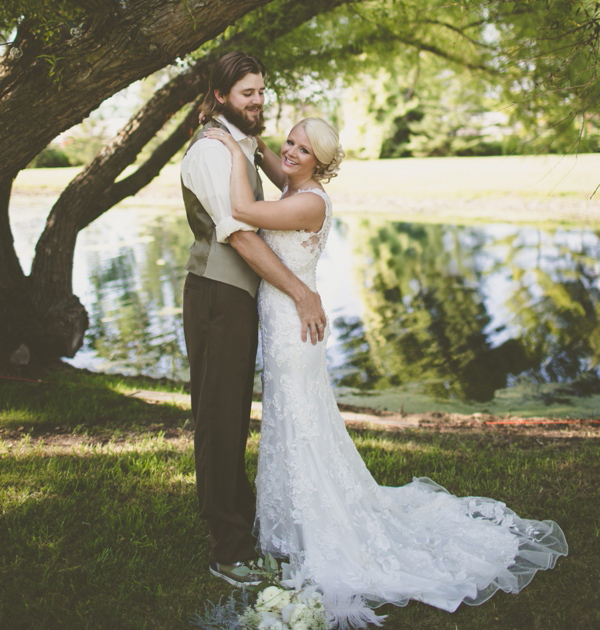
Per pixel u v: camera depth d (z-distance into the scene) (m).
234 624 2.08
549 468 3.23
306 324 2.30
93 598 2.20
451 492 2.99
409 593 2.22
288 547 2.38
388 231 15.20
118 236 14.83
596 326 7.92
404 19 6.15
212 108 2.32
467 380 6.38
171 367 6.71
